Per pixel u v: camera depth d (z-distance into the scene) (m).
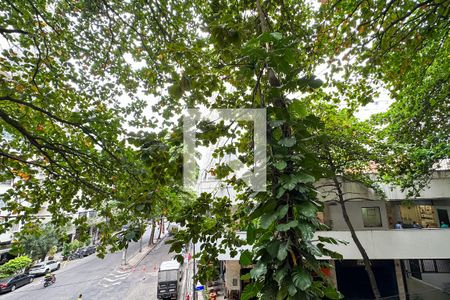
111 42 4.89
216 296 12.79
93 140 4.40
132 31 5.09
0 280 16.11
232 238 3.21
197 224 2.88
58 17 4.76
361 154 8.16
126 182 5.07
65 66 5.16
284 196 1.66
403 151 7.70
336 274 11.95
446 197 9.57
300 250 1.54
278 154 1.72
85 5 4.41
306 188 1.60
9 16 4.38
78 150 5.16
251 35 3.04
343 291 11.60
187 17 4.73
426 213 12.82
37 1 4.68
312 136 1.84
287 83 1.77
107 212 4.87
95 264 22.61
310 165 1.77
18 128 3.99
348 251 9.33
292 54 1.69
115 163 4.78
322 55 4.11
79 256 26.22
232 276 11.57
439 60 5.70
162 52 4.28
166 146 2.33
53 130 5.34
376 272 11.84
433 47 5.03
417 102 6.38
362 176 9.36
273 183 1.77
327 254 1.76
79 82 5.08
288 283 1.45
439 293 10.84
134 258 24.05
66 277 18.66
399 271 11.04
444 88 5.73
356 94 5.06
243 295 1.73
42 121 4.88
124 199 4.50
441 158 7.41
